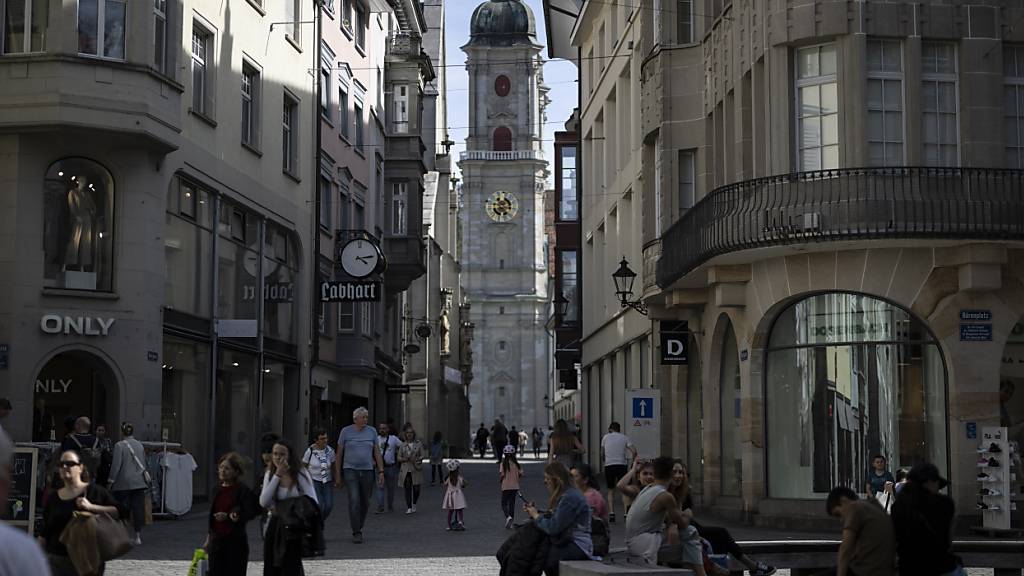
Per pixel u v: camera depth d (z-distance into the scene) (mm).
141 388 26391
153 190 27031
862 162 22875
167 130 26594
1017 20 23359
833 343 24375
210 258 30984
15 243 25297
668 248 28453
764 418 25438
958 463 22656
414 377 80000
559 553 12555
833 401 24359
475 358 155250
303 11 39375
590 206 49500
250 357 34250
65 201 26031
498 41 153750
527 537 12688
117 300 26250
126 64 25609
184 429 29375
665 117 30391
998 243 22328
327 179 43094
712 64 28656
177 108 27047
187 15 29172
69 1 25266
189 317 29469
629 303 34906
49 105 24922
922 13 23172
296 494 13086
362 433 21828
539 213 154750
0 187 25375
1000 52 23281
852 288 23391
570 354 53688
